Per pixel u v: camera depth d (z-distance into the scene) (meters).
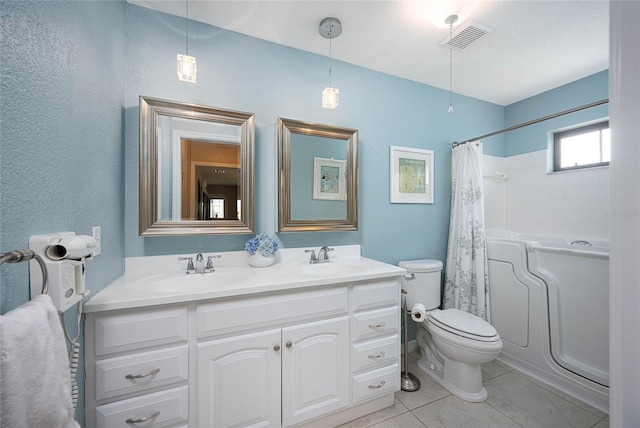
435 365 1.97
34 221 0.70
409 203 2.27
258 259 1.61
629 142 0.35
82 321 0.97
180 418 1.11
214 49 1.64
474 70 2.16
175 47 1.56
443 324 1.78
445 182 2.46
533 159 2.60
